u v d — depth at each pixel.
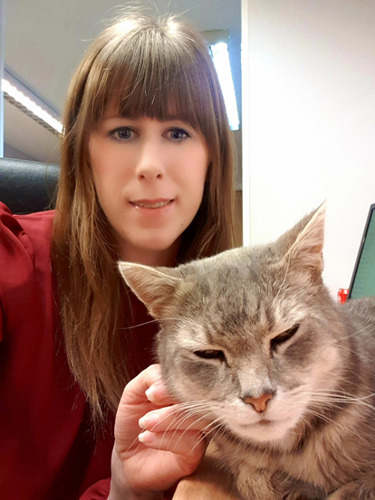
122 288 0.41
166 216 0.39
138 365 0.41
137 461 0.28
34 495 0.37
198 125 0.39
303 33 0.72
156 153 0.37
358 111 0.70
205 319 0.26
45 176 0.49
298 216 0.72
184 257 0.47
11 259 0.37
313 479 0.24
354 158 0.70
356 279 0.57
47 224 0.43
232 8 0.89
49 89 1.30
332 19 0.71
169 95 0.37
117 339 0.39
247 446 0.26
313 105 0.72
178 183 0.39
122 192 0.38
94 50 0.38
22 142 1.77
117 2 0.87
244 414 0.24
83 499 0.33
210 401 0.26
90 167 0.39
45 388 0.37
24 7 0.90
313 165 0.72
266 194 0.73
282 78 0.73
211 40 0.98
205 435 0.27
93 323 0.37
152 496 0.29
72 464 0.39
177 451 0.25
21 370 0.37
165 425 0.25
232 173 0.46
